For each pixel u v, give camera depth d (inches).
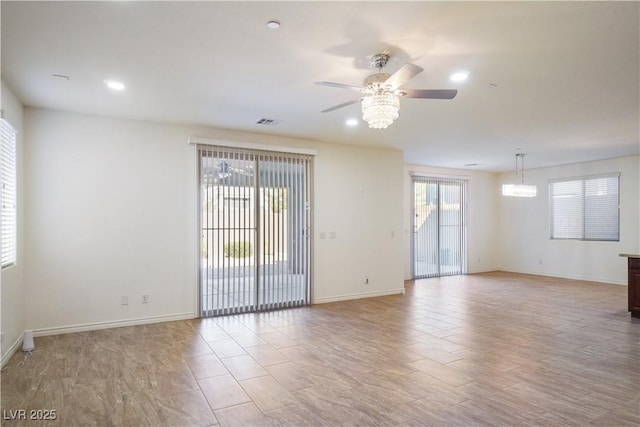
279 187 223.9
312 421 98.3
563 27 97.7
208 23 96.1
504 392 114.3
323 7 88.9
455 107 165.2
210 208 203.2
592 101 156.4
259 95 150.6
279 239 223.5
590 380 122.6
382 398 110.6
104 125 180.5
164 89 143.6
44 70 125.0
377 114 111.5
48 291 168.7
